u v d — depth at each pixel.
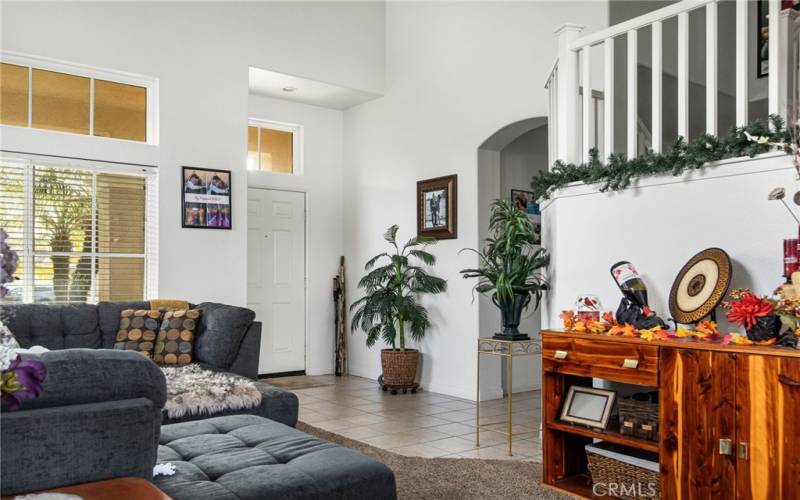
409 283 6.36
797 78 3.58
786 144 2.62
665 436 2.63
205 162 5.51
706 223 2.96
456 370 5.93
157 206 5.26
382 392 6.08
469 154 5.87
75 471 1.58
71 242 4.90
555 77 4.11
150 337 4.48
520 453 3.93
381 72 6.81
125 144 5.12
